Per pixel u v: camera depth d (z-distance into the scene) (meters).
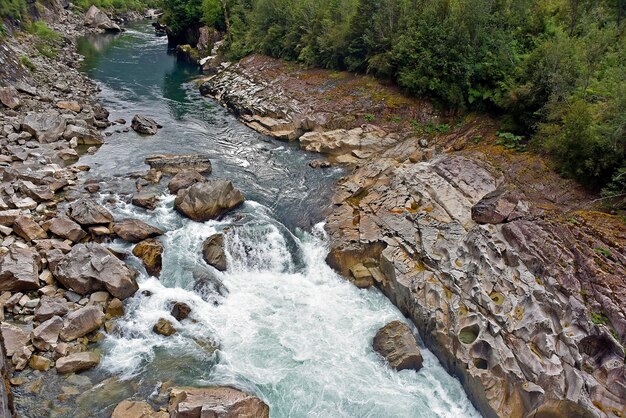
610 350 13.92
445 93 29.41
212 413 12.54
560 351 14.23
